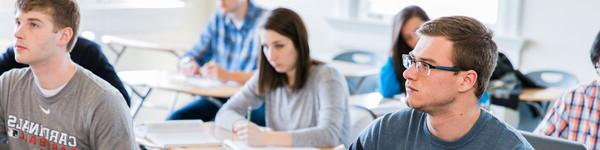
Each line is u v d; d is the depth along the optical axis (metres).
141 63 6.27
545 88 4.12
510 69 3.92
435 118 1.75
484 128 1.75
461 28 1.69
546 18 4.84
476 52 1.68
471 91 1.72
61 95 2.12
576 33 4.70
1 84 2.23
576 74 4.72
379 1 5.81
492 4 5.11
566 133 2.79
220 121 3.12
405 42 3.67
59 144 2.14
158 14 6.30
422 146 1.81
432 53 1.68
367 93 4.36
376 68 4.62
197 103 4.11
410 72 1.72
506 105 3.79
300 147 2.74
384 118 1.93
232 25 4.41
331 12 6.04
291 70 3.01
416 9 3.65
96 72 2.86
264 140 2.72
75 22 2.13
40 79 2.12
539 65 4.92
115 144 2.08
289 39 2.95
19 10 2.09
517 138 1.74
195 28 6.62
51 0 2.08
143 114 5.59
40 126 2.16
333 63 4.79
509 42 4.98
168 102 6.00
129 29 6.11
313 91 3.00
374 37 5.69
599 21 4.57
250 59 4.30
